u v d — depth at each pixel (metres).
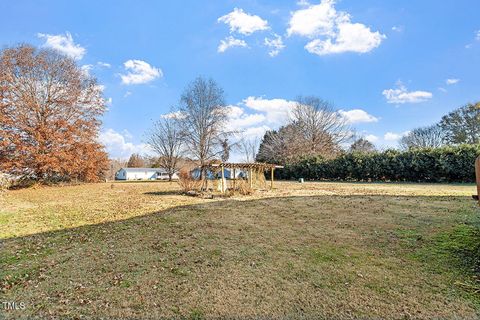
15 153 18.97
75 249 4.62
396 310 2.48
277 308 2.58
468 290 2.77
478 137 24.61
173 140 33.75
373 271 3.33
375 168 20.89
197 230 5.62
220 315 2.49
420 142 32.12
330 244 4.44
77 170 21.69
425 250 3.98
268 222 6.21
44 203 10.91
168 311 2.59
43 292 3.06
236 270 3.50
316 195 11.21
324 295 2.80
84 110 22.09
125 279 3.33
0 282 3.36
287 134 34.25
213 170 14.85
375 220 6.02
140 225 6.29
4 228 6.38
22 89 19.31
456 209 6.91
